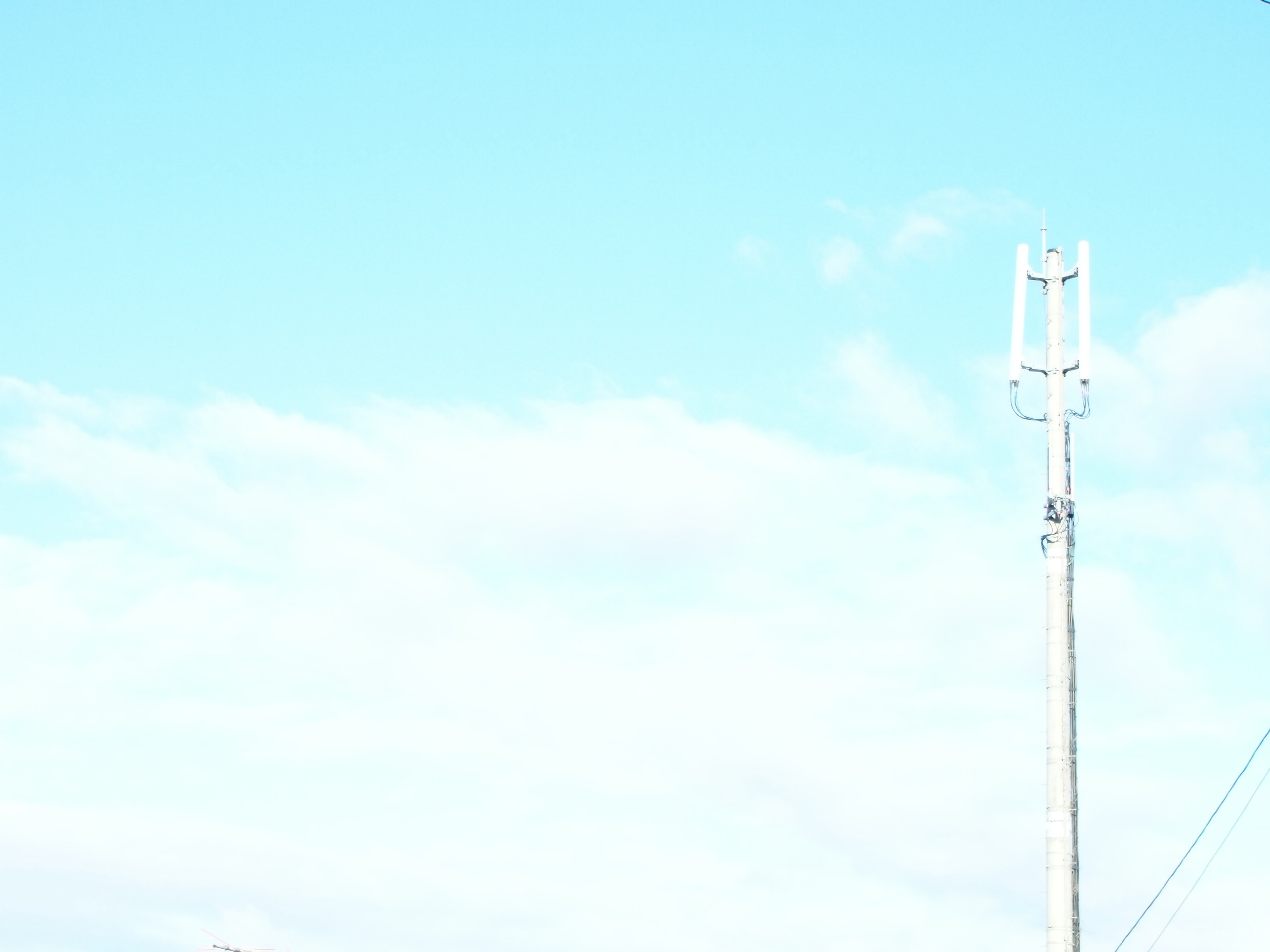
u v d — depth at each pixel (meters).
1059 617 32.38
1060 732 31.81
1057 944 30.75
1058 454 33.25
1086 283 33.94
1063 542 32.72
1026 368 33.94
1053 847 31.28
